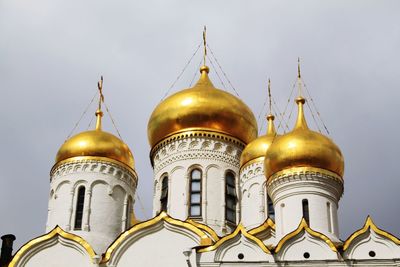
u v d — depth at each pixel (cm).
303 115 5053
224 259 4294
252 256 4294
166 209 5269
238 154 5475
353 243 4269
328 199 4722
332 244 4278
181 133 5416
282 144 4797
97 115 5622
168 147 5431
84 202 5091
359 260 4216
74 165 5181
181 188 5281
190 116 5425
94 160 5188
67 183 5162
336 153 4788
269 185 4828
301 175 4719
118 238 4522
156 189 5406
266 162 4872
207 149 5388
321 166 4744
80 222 5047
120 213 5150
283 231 4669
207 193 5262
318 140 4781
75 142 5247
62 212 5078
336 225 4694
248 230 5019
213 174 5334
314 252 4278
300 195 4706
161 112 5509
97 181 5159
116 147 5262
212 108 5441
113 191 5159
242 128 5516
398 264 4194
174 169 5359
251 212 5234
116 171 5216
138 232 4541
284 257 4278
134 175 5347
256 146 5353
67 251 4591
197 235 4522
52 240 4619
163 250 4503
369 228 4288
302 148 4744
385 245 4253
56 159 5281
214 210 5219
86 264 4538
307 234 4322
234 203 5331
